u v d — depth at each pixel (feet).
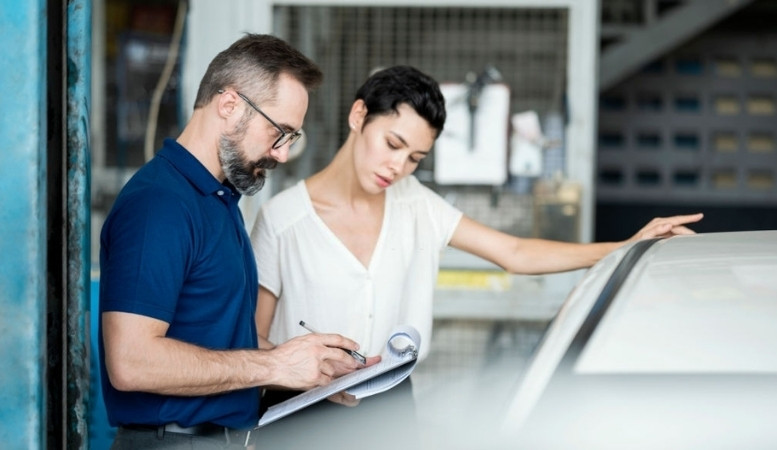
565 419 4.69
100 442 11.46
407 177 9.25
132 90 14.38
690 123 28.96
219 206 7.00
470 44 13.60
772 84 28.76
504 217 13.64
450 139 13.58
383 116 8.21
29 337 6.54
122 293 6.46
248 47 6.95
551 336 5.44
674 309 5.26
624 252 6.48
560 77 13.51
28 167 6.50
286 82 6.90
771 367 4.70
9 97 6.49
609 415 4.64
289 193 8.80
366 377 6.95
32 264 6.53
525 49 13.53
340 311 8.66
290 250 8.68
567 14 13.44
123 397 6.84
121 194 6.79
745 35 28.73
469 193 13.65
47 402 6.77
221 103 6.92
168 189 6.69
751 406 4.55
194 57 14.06
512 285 13.58
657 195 28.96
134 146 14.53
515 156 13.57
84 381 7.07
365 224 8.76
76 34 6.93
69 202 6.98
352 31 13.70
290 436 8.16
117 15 14.25
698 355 4.85
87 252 7.02
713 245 6.38
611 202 29.07
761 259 5.96
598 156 29.09
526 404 4.87
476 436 4.99
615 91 29.01
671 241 6.64
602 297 5.60
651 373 4.77
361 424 8.27
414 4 13.48
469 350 13.64
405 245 8.93
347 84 13.74
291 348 7.02
